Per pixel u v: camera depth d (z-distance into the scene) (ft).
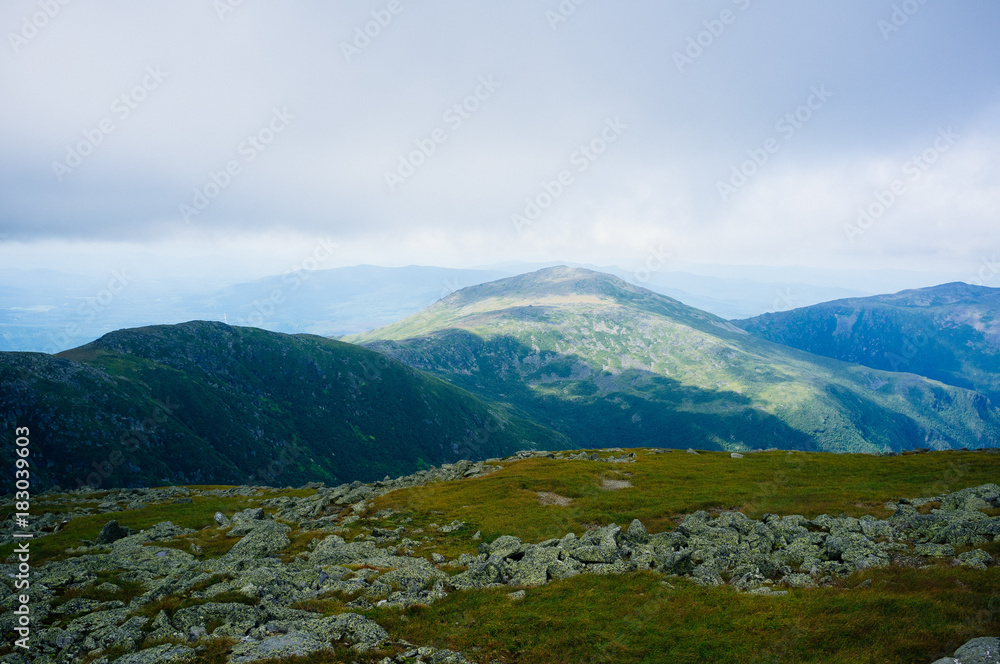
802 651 69.82
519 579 104.12
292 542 146.72
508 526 157.38
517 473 236.63
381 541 143.74
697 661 70.85
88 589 102.99
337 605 92.17
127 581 110.11
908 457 241.55
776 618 78.64
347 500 210.79
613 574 102.22
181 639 78.64
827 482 197.16
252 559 117.50
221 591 95.09
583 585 97.50
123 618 86.74
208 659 72.54
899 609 75.92
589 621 82.89
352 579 105.19
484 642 78.95
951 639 66.74
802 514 151.94
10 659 75.82
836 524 128.06
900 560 97.09
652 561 108.88
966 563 91.04
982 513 121.60
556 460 271.28
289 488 298.76
